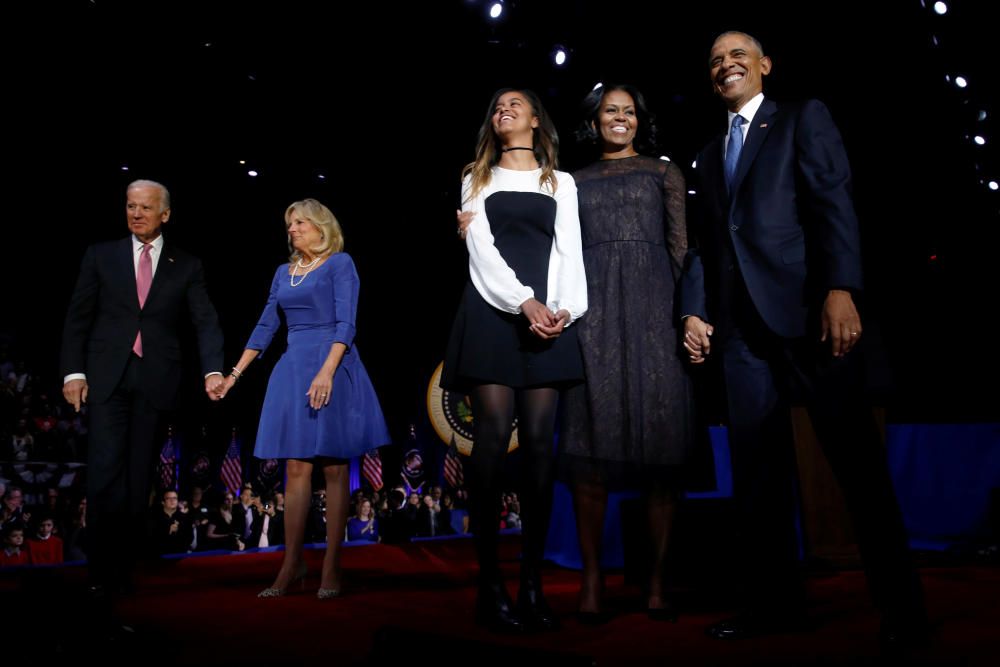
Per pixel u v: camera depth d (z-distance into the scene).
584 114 2.58
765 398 1.98
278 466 9.66
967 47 5.34
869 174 6.52
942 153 6.18
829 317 1.78
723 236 2.07
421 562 3.92
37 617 1.74
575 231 2.28
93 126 7.11
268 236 9.38
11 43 5.99
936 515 3.82
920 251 7.38
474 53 6.36
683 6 5.59
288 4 5.92
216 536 6.63
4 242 8.24
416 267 10.43
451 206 9.16
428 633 1.36
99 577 2.66
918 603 1.68
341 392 2.90
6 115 6.80
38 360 8.53
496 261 2.15
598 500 2.16
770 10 5.43
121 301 2.85
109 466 2.72
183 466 9.41
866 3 5.25
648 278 2.29
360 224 9.60
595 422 2.20
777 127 2.02
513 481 8.41
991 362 8.06
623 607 2.26
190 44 6.16
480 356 2.10
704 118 6.54
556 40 5.98
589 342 2.26
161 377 2.85
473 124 7.37
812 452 3.09
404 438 10.89
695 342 2.12
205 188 8.37
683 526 2.64
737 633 1.78
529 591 1.98
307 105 6.99
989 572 2.69
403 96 6.91
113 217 8.45
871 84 5.74
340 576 2.69
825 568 2.94
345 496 2.80
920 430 3.95
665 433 2.20
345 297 2.97
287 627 2.03
